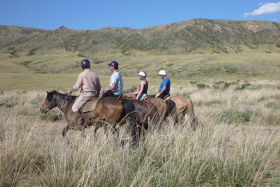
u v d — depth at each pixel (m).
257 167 5.08
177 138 5.70
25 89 34.97
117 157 4.84
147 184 4.16
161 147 5.55
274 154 5.70
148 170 4.64
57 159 5.00
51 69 154.00
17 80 49.69
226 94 19.34
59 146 5.68
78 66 157.62
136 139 6.22
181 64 109.06
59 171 4.49
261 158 5.22
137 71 115.44
